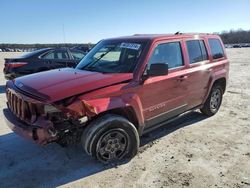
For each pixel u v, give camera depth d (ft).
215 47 20.25
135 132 13.38
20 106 12.40
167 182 11.80
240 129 18.07
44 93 11.53
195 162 13.55
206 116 20.63
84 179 12.05
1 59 100.58
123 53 14.89
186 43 17.11
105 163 13.01
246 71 50.80
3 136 16.78
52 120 11.29
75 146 15.15
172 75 15.47
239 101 25.57
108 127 12.37
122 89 12.84
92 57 16.12
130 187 11.45
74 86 11.96
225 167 13.07
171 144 15.64
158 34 16.67
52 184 11.70
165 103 15.35
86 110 11.46
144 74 13.76
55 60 32.19
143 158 13.91
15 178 12.15
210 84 18.98
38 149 14.88
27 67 30.68
